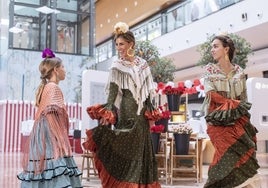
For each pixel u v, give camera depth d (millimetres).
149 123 3113
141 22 19422
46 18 16875
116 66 3092
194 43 12789
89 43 17750
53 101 2963
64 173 2838
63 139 2951
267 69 13789
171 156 5328
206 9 12336
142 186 2914
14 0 16125
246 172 2912
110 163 2971
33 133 2973
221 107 2975
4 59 15781
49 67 3129
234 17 11164
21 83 15562
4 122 13719
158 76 7207
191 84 5871
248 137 2971
